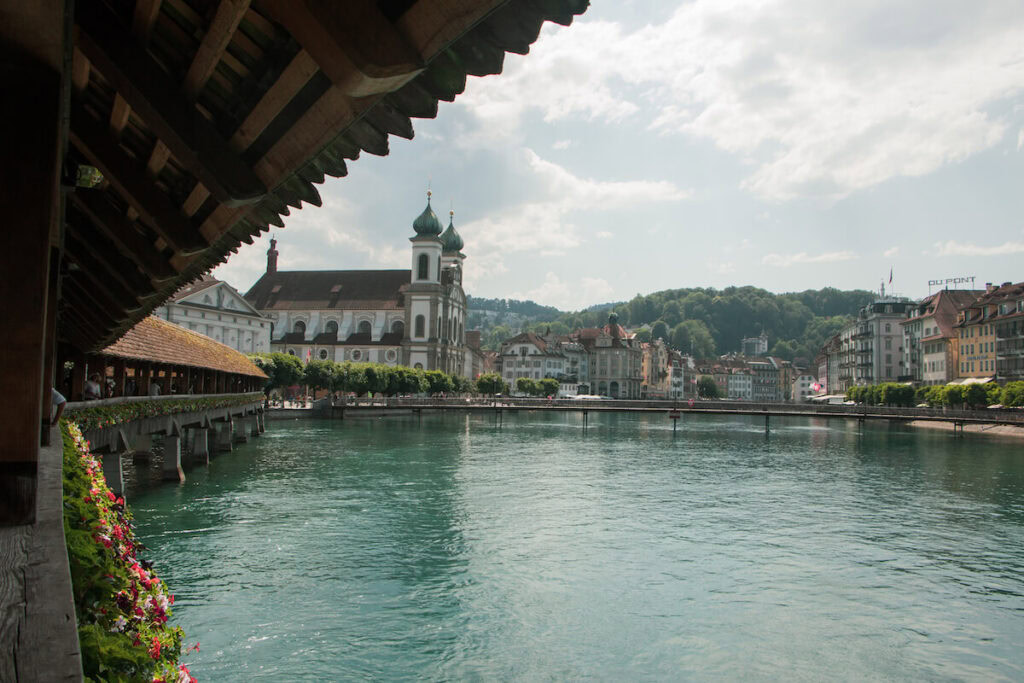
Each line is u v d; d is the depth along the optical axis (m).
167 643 6.93
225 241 9.82
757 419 141.25
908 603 21.02
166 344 40.12
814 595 21.59
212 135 5.58
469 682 15.52
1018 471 51.72
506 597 20.83
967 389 109.94
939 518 33.47
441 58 4.00
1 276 4.98
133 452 45.56
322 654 16.66
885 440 83.81
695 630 18.69
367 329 147.62
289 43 4.31
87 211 10.10
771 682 15.96
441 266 153.25
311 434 75.12
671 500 37.44
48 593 4.02
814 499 38.53
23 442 5.25
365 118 4.83
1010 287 118.62
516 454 59.97
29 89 4.87
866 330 167.25
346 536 27.39
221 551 24.77
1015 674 16.52
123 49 5.11
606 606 20.31
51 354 12.34
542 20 3.64
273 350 147.25
